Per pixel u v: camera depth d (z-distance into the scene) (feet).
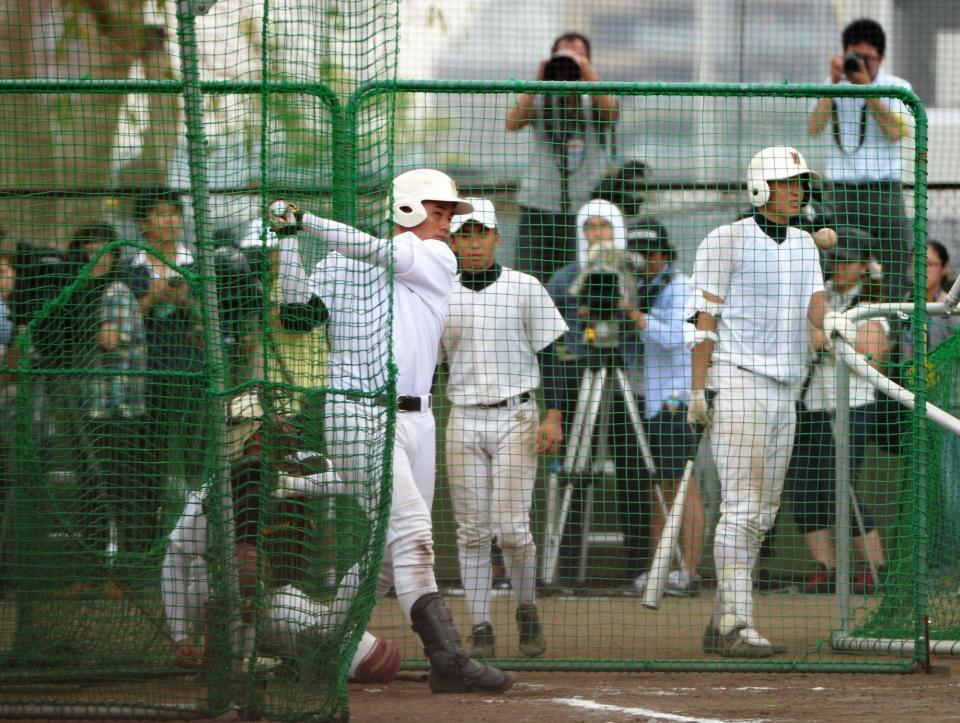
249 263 62.80
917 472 73.31
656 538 87.97
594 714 56.49
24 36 84.89
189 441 61.36
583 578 86.69
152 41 92.58
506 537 77.41
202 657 56.95
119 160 79.41
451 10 115.96
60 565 59.67
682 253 101.60
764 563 95.04
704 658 76.54
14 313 73.67
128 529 63.31
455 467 77.92
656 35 120.98
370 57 67.77
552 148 97.30
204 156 55.57
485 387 77.87
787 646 78.43
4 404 65.10
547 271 95.04
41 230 77.41
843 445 78.59
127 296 73.67
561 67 111.75
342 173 65.87
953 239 111.45
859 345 89.35
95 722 56.39
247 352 61.26
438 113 108.99
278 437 54.49
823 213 91.20
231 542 55.16
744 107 103.55
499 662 73.92
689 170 102.73
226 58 86.43
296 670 54.65
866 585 83.87
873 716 55.93
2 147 77.97
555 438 81.35
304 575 55.31
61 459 64.13
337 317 61.00
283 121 65.16
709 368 80.94
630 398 90.17
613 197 94.99
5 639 59.36
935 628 80.12
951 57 118.83
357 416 55.11
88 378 65.87
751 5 120.78
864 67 115.65
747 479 78.33
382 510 54.13
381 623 82.89
